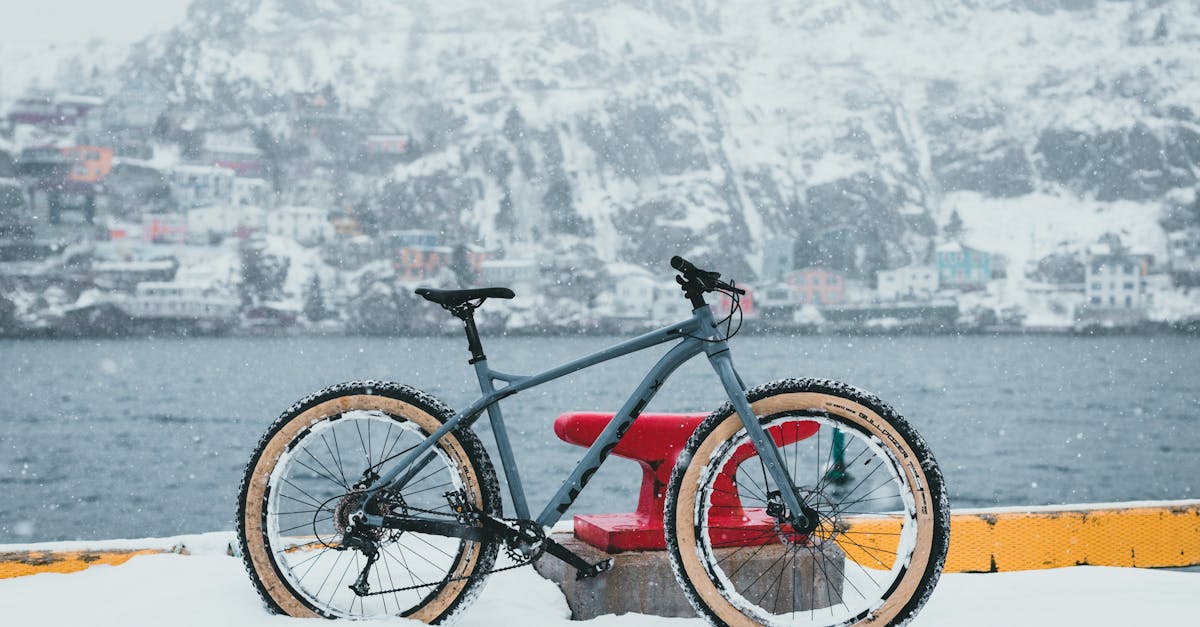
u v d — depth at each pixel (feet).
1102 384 393.29
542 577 10.19
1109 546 12.46
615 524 9.82
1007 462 203.10
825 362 486.79
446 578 8.59
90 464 207.82
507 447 8.94
